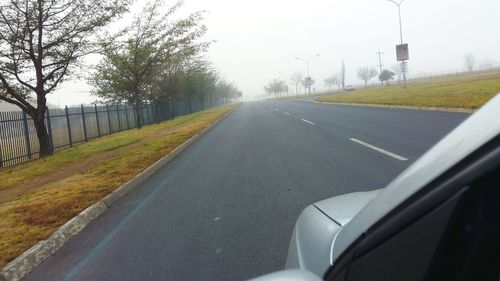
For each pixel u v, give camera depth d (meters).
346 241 1.77
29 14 17.12
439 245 1.21
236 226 6.04
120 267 5.05
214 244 5.40
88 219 7.43
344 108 33.78
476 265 1.18
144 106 38.62
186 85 50.12
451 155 1.29
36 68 18.28
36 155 19.83
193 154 14.88
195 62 51.56
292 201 7.06
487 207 1.15
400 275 1.33
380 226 1.50
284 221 6.04
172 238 5.86
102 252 5.71
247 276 4.37
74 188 9.93
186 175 10.84
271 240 5.32
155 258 5.18
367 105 33.66
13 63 17.70
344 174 8.69
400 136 13.48
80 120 25.50
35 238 6.31
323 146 13.19
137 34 30.48
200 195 8.32
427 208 1.28
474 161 1.17
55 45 18.50
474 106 18.97
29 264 5.47
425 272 1.24
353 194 2.92
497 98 1.39
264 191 7.99
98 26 19.11
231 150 14.81
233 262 4.76
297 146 13.89
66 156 17.66
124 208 8.09
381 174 8.33
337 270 1.74
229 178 9.72
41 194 9.80
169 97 43.56
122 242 6.02
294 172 9.52
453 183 1.20
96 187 9.72
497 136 1.14
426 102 25.00
